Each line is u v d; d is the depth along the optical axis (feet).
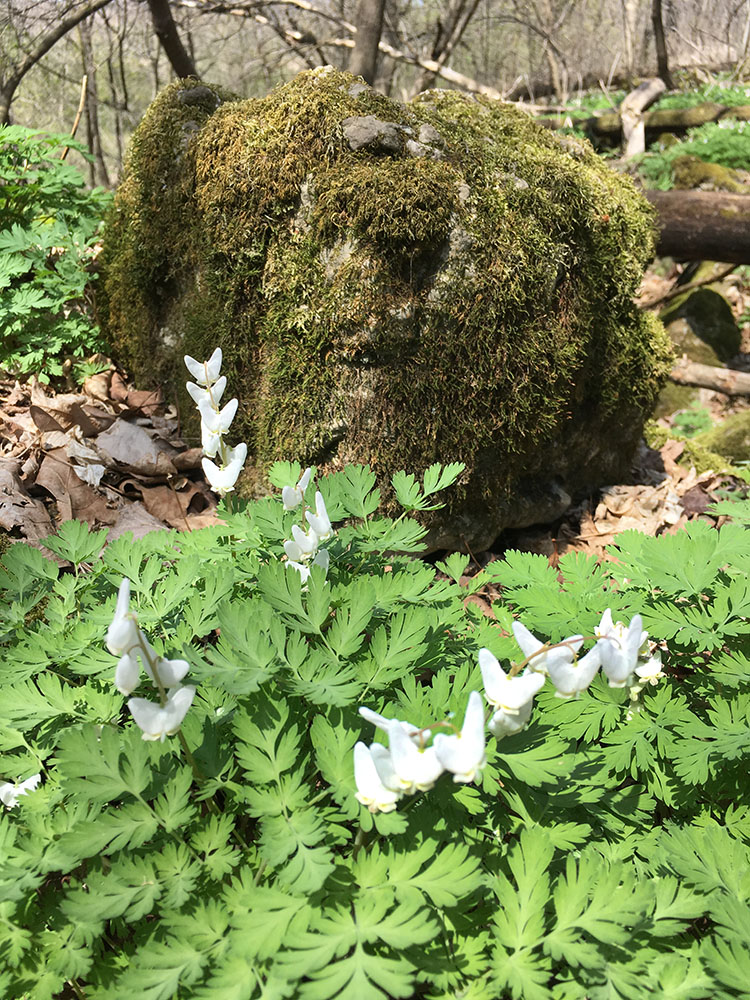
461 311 13.44
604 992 6.05
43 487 13.44
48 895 6.82
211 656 7.17
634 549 10.25
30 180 18.62
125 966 6.53
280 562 8.57
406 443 13.65
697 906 6.62
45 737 7.87
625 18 63.16
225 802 7.92
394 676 7.59
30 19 30.83
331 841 6.57
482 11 62.69
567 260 14.83
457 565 10.48
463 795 6.97
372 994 5.41
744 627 8.39
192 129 14.97
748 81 57.00
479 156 14.24
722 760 8.14
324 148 13.34
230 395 14.57
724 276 31.91
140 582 9.03
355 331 13.07
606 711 8.45
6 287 17.03
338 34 50.90
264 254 13.76
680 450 20.61
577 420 16.43
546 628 9.00
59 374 16.11
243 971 5.84
